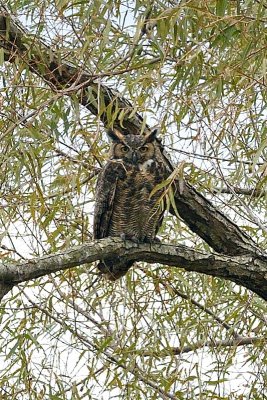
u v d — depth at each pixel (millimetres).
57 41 6594
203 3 5699
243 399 7328
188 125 6484
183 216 7805
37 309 7898
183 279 7699
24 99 6910
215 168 6441
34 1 6852
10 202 7012
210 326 7977
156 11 5918
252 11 5633
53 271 6551
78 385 7273
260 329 8125
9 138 6316
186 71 5910
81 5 6500
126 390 7246
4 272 6238
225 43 5707
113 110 7332
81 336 7625
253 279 7535
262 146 5621
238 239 7785
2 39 6895
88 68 6512
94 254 6871
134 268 8328
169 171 8297
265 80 5699
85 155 7602
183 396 7227
